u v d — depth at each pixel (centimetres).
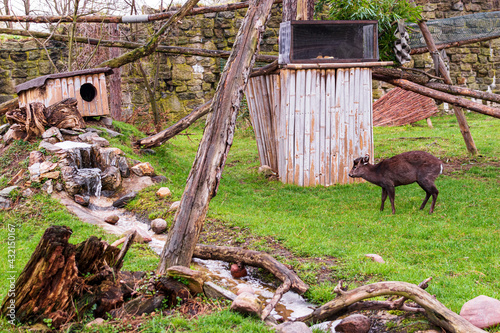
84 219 920
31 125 1168
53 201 968
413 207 951
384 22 1299
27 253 698
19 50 2242
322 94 1214
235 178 1373
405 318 466
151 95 2008
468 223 823
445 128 2053
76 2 1498
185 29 2383
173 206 963
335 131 1223
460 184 1105
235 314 488
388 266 606
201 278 544
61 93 1339
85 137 1222
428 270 602
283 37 1215
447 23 1445
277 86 1281
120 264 550
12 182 1009
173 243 642
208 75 2442
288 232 820
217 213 955
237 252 659
